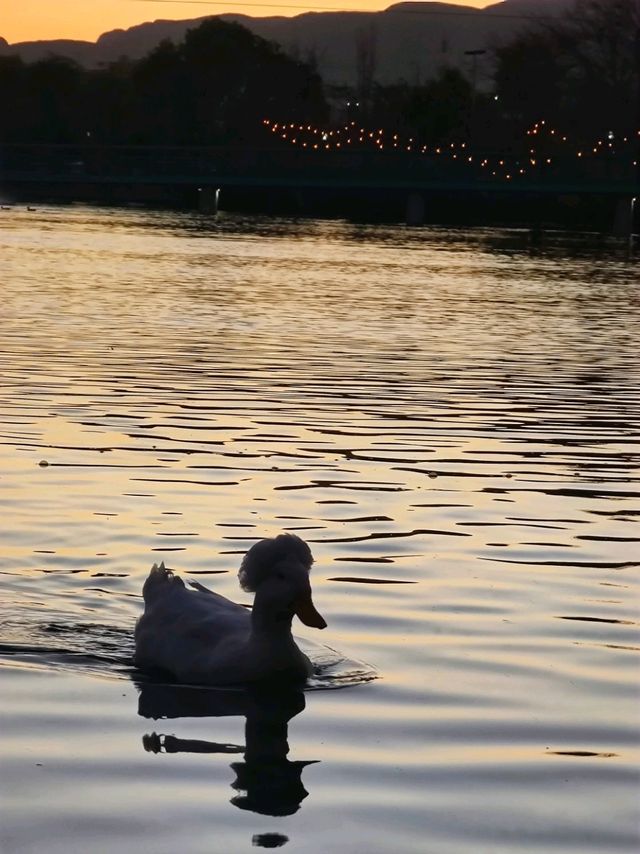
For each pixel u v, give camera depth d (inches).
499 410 799.1
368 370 963.3
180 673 351.6
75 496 538.3
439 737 308.8
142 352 1027.3
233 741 305.0
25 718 316.5
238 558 455.5
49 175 4670.3
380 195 5408.5
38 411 743.1
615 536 503.2
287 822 263.1
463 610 406.9
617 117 5920.3
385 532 497.7
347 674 352.5
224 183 4655.5
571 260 2866.6
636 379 967.0
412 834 259.9
